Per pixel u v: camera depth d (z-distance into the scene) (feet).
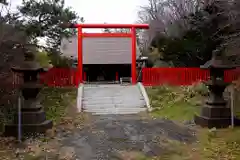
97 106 53.93
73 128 37.55
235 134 32.76
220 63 37.45
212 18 63.57
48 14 59.16
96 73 121.90
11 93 46.52
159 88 62.54
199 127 37.50
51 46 66.39
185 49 77.30
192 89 55.72
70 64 83.76
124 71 122.31
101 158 25.63
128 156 26.16
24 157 26.02
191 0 88.02
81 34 73.61
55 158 25.70
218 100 38.29
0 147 28.99
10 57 46.60
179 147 28.84
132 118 45.29
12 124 33.68
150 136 33.09
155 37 92.22
